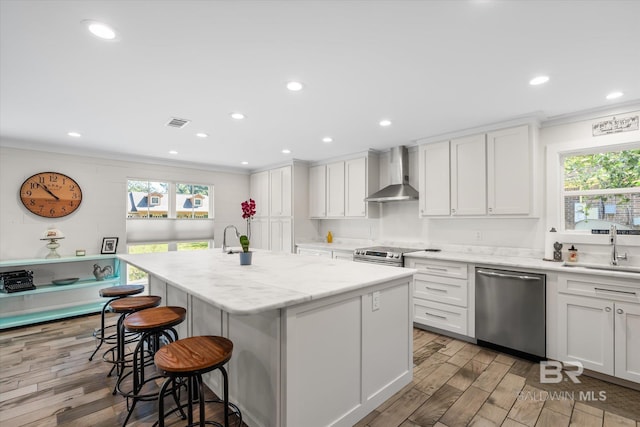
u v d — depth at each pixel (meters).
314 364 1.63
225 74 2.15
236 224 6.03
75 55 1.88
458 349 2.96
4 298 3.79
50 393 2.23
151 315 1.99
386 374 2.10
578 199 3.00
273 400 1.58
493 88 2.38
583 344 2.44
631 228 2.75
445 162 3.58
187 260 2.86
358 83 2.30
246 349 1.80
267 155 4.86
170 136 3.71
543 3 1.44
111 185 4.61
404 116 3.01
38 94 2.46
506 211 3.10
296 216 5.27
